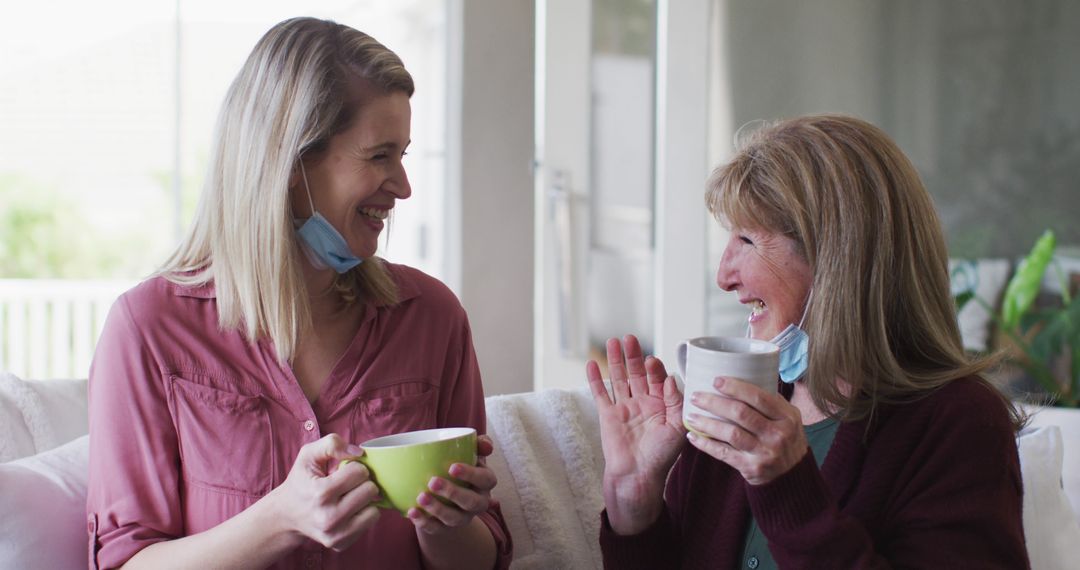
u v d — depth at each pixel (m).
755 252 1.10
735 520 1.15
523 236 2.69
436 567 1.22
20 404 1.40
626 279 2.96
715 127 3.06
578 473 1.57
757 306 1.14
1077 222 3.53
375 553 1.20
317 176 1.17
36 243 8.03
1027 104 3.48
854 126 1.09
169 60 6.24
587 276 2.86
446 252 2.70
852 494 1.05
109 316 1.21
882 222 1.04
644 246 2.99
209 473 1.17
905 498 1.02
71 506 1.22
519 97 2.65
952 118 3.41
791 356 1.10
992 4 3.42
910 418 1.04
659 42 2.90
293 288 1.17
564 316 2.82
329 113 1.14
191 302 1.23
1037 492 1.61
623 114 2.92
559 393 1.64
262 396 1.20
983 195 3.48
